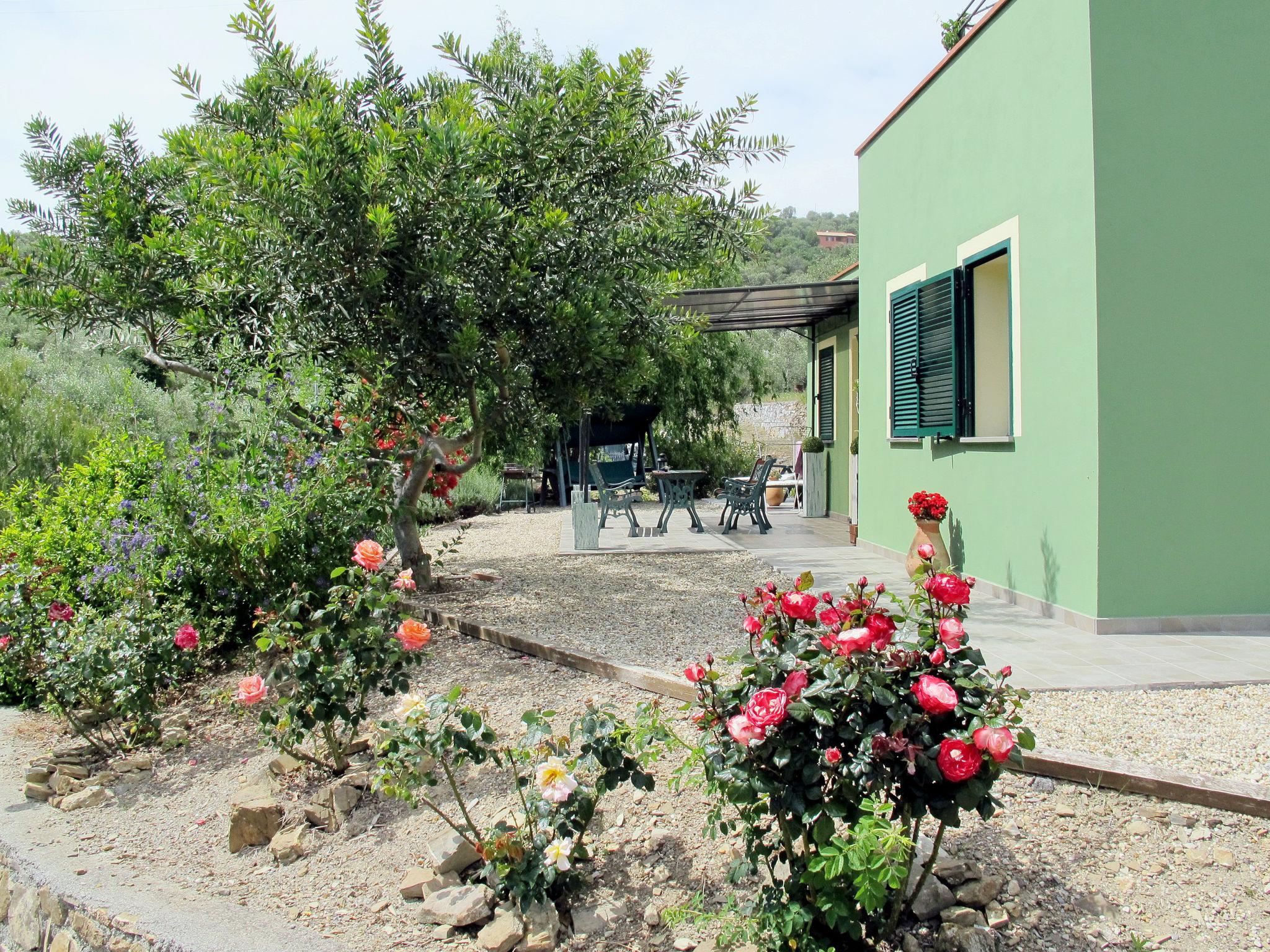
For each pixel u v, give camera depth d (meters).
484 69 6.31
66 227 7.35
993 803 2.31
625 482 12.38
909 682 2.33
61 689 4.47
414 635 3.54
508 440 7.69
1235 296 5.29
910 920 2.62
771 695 2.23
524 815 3.25
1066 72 5.51
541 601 6.76
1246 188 5.29
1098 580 5.29
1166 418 5.28
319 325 5.99
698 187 6.97
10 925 3.47
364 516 5.64
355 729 4.04
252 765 4.20
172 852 3.58
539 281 6.21
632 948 2.73
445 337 5.95
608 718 3.00
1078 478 5.46
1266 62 5.29
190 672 5.39
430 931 2.87
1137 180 5.26
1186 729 3.69
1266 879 2.68
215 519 5.22
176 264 6.79
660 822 3.27
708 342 17.53
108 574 5.02
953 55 6.98
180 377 9.71
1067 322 5.56
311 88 6.34
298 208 5.32
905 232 8.12
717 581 7.50
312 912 3.06
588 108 6.09
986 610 6.06
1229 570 5.32
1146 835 2.92
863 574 7.66
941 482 7.46
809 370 14.27
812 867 2.27
